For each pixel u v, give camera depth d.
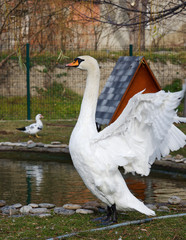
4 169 8.50
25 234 4.27
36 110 17.00
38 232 4.36
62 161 9.47
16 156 9.94
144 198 6.31
